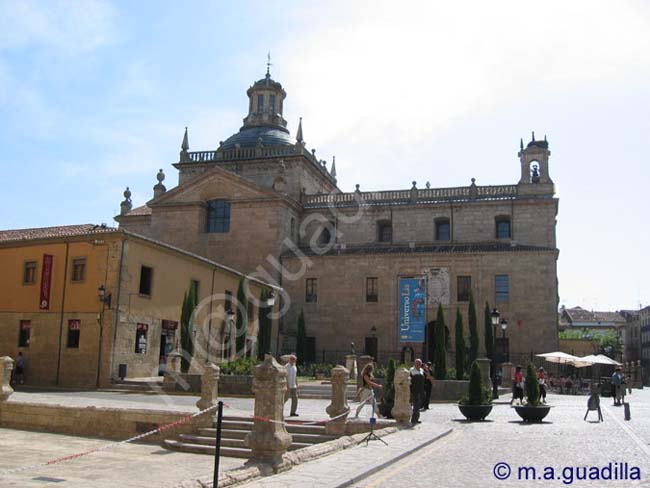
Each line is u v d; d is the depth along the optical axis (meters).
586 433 19.81
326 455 14.76
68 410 21.84
